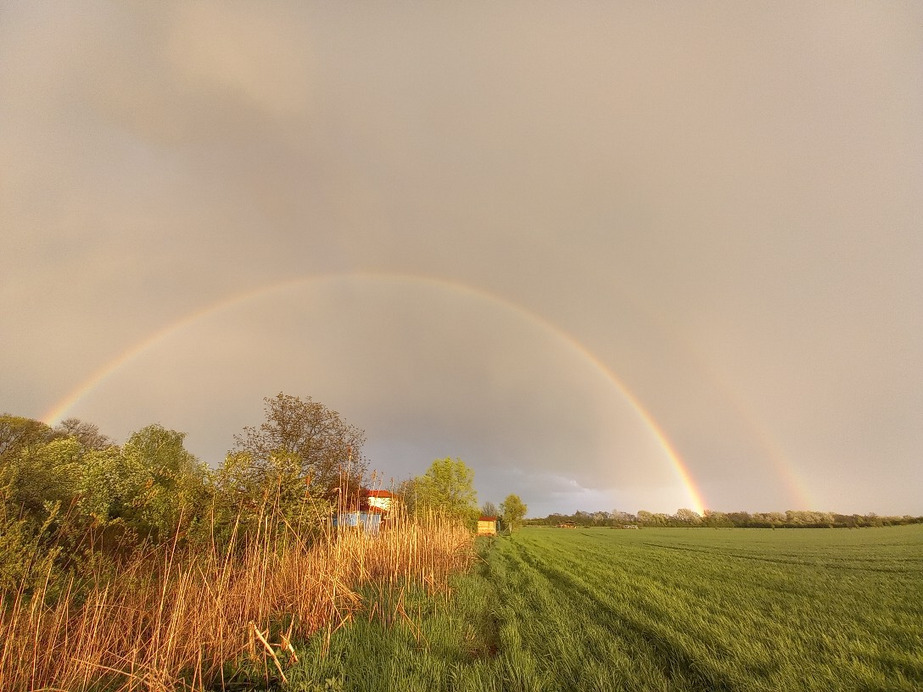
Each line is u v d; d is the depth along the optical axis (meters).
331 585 9.15
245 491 11.55
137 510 10.30
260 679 6.62
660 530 129.38
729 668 7.50
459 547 23.89
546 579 20.03
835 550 45.34
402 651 7.48
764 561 31.59
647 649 8.64
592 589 16.28
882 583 19.25
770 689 6.73
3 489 8.77
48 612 7.18
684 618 11.13
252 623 6.80
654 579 20.03
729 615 12.15
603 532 112.50
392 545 14.69
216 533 10.52
